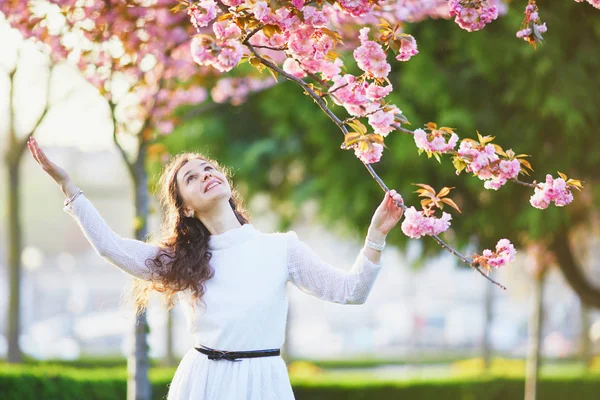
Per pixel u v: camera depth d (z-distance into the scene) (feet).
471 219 31.37
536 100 29.78
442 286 126.52
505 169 12.58
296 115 35.50
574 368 65.57
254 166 38.42
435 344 106.73
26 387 28.32
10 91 30.35
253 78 26.66
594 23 29.89
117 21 21.29
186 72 23.68
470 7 12.96
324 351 106.42
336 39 12.71
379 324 122.42
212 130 38.19
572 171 31.35
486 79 30.91
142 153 23.53
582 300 37.52
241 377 12.14
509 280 68.95
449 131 12.70
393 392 41.14
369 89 12.80
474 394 42.57
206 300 12.42
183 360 12.71
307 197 37.29
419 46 30.81
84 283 140.26
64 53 21.57
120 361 59.06
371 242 12.16
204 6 11.84
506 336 102.63
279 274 12.59
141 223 23.48
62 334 100.58
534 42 13.41
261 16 11.95
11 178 42.04
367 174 32.71
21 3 20.47
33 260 117.80
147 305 14.25
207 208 13.00
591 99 29.66
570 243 37.01
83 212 12.42
